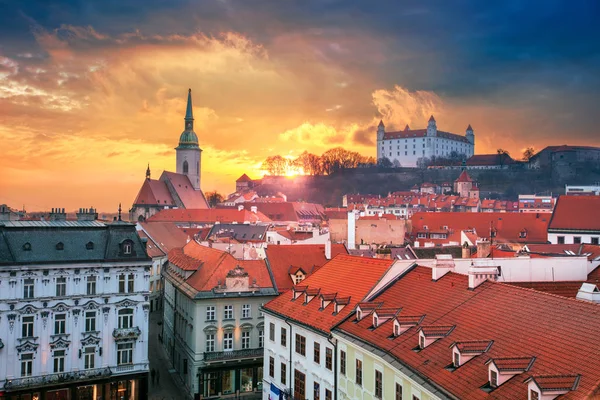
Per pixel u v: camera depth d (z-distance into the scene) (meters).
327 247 96.19
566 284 57.06
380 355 48.69
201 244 118.75
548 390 32.25
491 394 35.97
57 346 73.75
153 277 144.75
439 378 41.00
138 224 162.50
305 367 65.06
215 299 83.81
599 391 31.23
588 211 142.88
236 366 84.31
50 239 74.94
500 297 47.38
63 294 74.50
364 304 57.84
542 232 173.00
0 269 70.44
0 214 101.50
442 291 54.34
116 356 77.56
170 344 101.94
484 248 99.88
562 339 37.72
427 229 188.38
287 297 74.00
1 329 70.75
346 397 55.97
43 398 72.75
